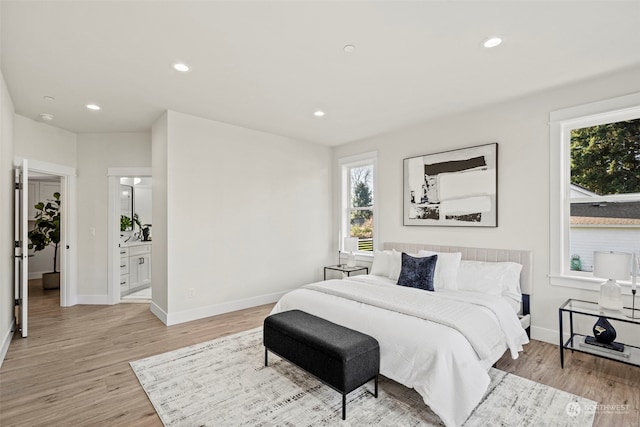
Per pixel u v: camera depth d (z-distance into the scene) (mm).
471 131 3797
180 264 3836
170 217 3754
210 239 4102
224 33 2197
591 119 2986
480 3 1889
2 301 2939
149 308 4539
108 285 4781
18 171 3682
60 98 3373
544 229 3230
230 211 4297
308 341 2258
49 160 4359
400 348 2172
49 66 2660
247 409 2121
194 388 2379
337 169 5516
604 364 2717
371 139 4949
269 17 2021
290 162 4996
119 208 4922
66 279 4641
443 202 4016
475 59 2561
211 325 3754
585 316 3000
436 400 1910
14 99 3391
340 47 2385
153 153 4223
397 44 2342
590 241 3037
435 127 4152
